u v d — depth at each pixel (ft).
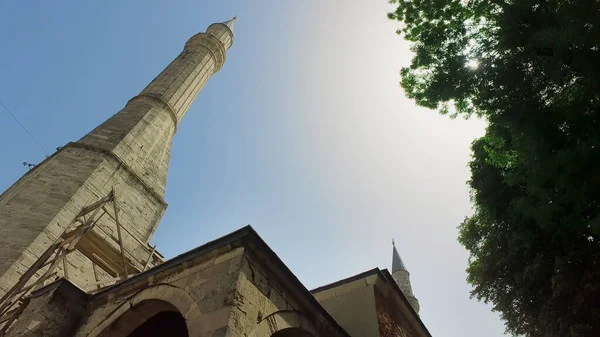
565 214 32.24
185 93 78.64
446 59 31.58
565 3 22.04
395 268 132.98
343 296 38.27
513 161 34.37
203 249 23.81
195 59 87.40
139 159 59.82
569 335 34.27
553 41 23.27
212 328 18.70
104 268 46.60
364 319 34.88
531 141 26.71
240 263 21.44
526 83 27.09
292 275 24.57
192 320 20.01
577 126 24.76
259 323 20.52
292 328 23.16
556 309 35.60
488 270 46.03
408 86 34.83
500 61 28.14
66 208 44.04
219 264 22.38
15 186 50.01
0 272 35.04
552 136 26.07
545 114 26.21
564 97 26.78
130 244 50.70
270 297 22.48
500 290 45.34
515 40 26.94
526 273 39.73
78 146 53.52
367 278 38.32
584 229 31.58
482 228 49.26
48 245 39.99
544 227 34.14
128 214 53.06
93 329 24.77
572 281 34.01
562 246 37.45
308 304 25.64
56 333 24.90
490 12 30.73
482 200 46.06
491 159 38.01
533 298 40.93
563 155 25.23
